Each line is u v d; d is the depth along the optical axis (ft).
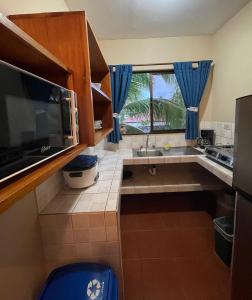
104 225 3.97
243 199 4.06
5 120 1.76
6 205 1.52
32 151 2.21
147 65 10.13
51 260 4.13
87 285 3.50
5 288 2.84
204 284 5.52
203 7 7.37
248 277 4.02
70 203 4.33
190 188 9.21
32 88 2.23
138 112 10.80
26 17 3.67
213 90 10.25
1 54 2.49
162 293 5.30
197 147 10.41
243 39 7.65
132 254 6.78
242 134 4.00
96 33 9.25
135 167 10.81
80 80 3.77
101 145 10.02
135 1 6.80
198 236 7.64
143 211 9.67
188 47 9.98
